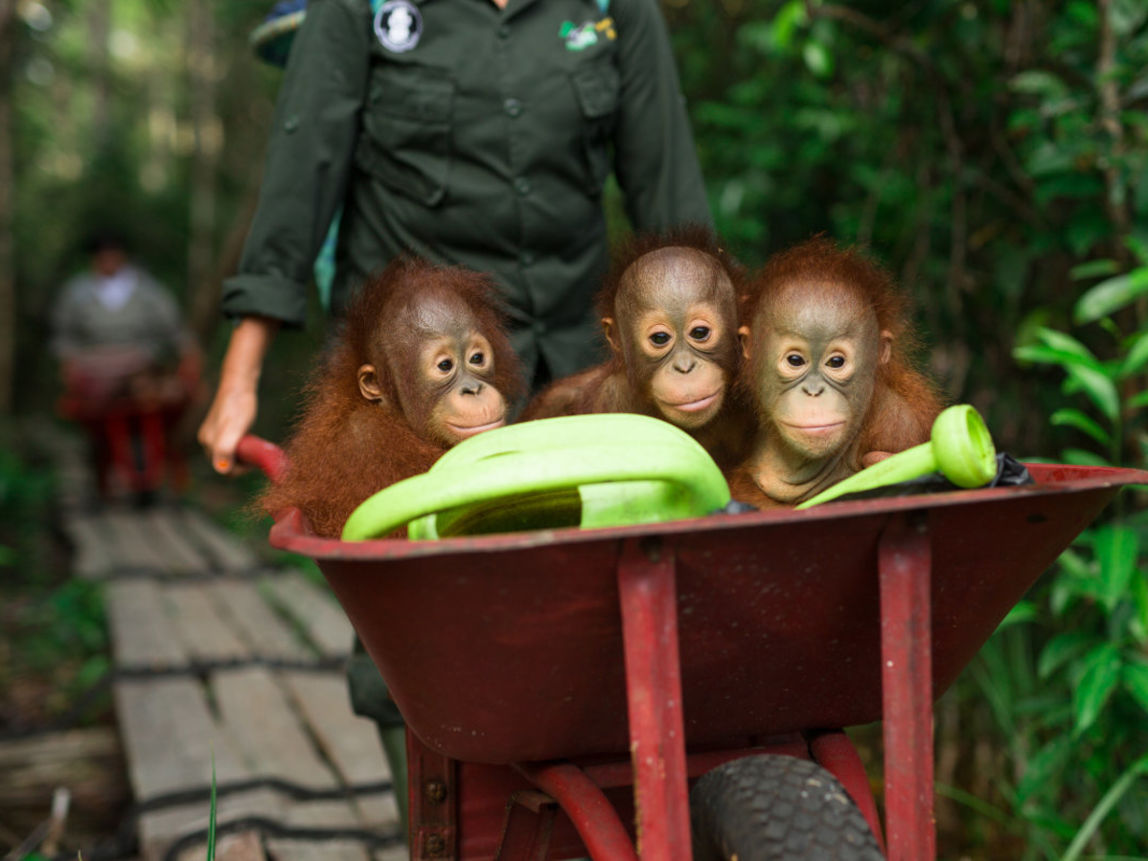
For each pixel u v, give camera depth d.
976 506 1.58
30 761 4.32
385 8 2.62
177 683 4.64
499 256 2.66
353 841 3.17
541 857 1.90
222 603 6.16
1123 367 2.89
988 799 3.60
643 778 1.51
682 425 2.03
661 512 1.67
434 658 1.60
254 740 3.98
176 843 3.04
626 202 2.94
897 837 1.59
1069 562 2.89
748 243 4.66
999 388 3.86
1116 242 3.33
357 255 2.76
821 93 4.35
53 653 5.89
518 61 2.61
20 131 15.76
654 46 2.80
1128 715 2.97
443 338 2.10
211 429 2.60
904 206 3.99
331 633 5.39
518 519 1.73
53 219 18.00
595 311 2.33
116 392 9.34
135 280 9.59
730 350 2.06
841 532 1.57
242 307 2.63
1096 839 3.06
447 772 1.94
